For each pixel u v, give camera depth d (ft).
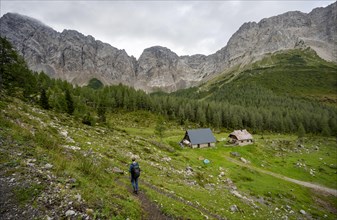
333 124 486.38
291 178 199.72
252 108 576.61
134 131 317.83
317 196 165.89
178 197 69.05
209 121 503.20
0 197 32.58
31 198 33.68
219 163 189.06
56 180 39.73
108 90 537.24
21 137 55.72
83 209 34.65
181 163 140.87
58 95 260.42
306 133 489.67
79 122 168.25
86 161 55.88
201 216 57.82
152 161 114.83
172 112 506.07
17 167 40.01
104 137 130.52
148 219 43.57
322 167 242.37
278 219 96.89
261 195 134.10
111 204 39.96
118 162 86.84
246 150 263.08
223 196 99.50
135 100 485.15
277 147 320.09
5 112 78.33
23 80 228.43
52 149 57.93
